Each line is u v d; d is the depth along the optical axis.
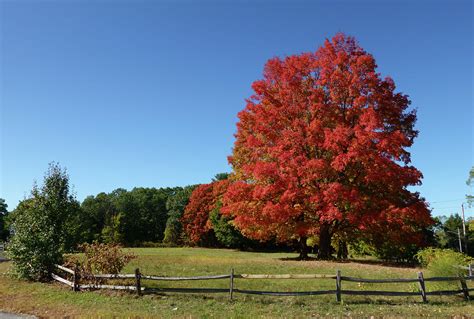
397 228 25.78
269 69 30.42
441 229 66.25
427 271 19.81
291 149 26.09
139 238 88.50
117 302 14.09
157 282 17.09
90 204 96.50
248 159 30.44
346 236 29.34
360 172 26.50
